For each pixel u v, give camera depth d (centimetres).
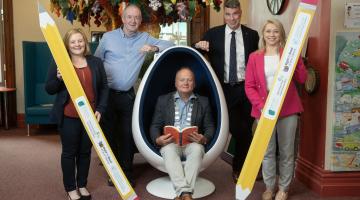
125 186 238
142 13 325
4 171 332
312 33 287
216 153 268
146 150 264
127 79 277
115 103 282
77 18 347
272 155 258
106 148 235
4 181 305
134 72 278
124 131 287
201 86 295
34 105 494
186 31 577
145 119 285
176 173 240
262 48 257
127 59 276
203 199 269
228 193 281
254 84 256
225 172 335
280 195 262
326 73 268
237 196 234
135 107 273
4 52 531
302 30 226
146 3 319
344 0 259
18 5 528
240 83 293
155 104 290
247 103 296
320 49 275
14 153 396
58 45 227
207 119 274
